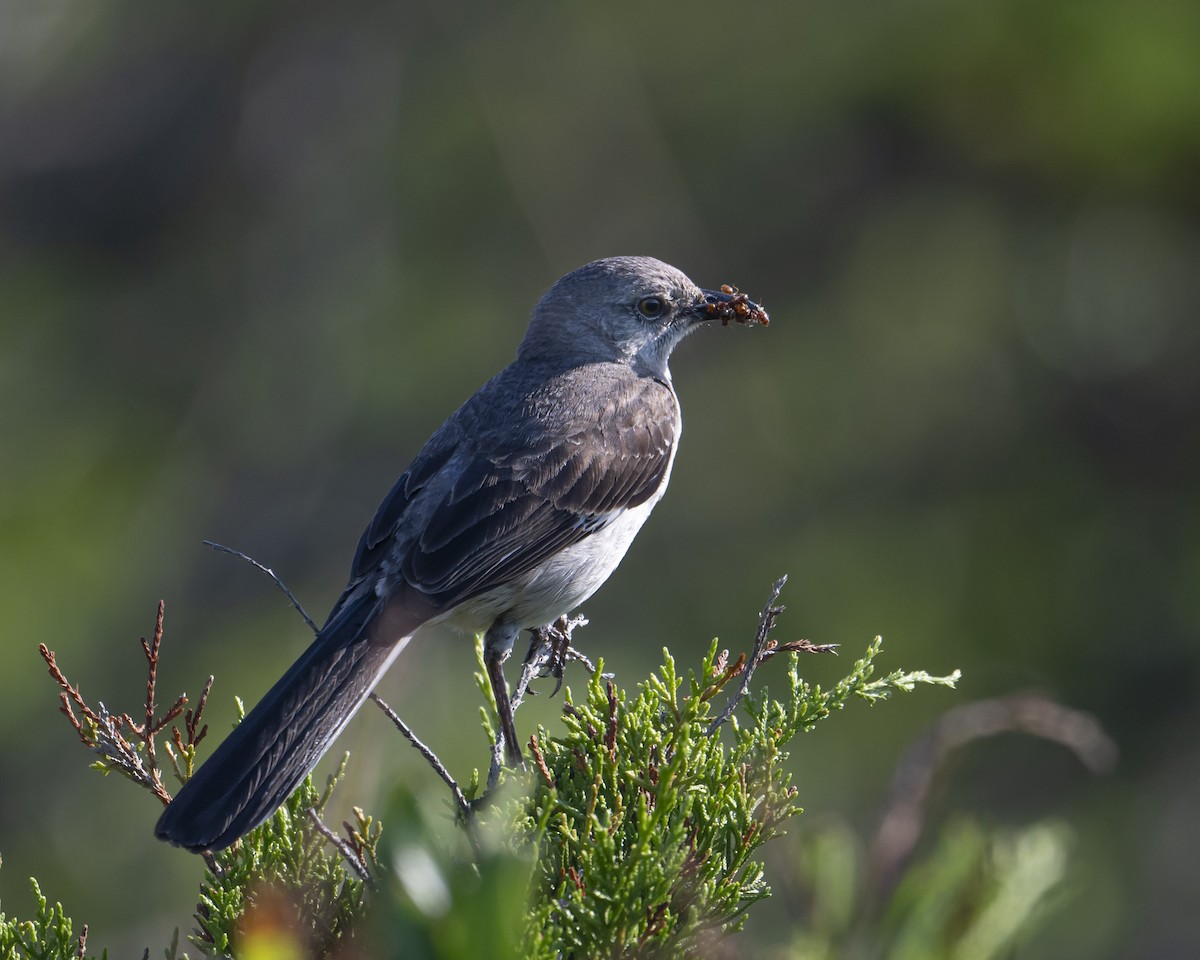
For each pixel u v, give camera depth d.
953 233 16.59
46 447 16.58
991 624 14.59
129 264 18.48
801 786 13.15
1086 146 15.99
